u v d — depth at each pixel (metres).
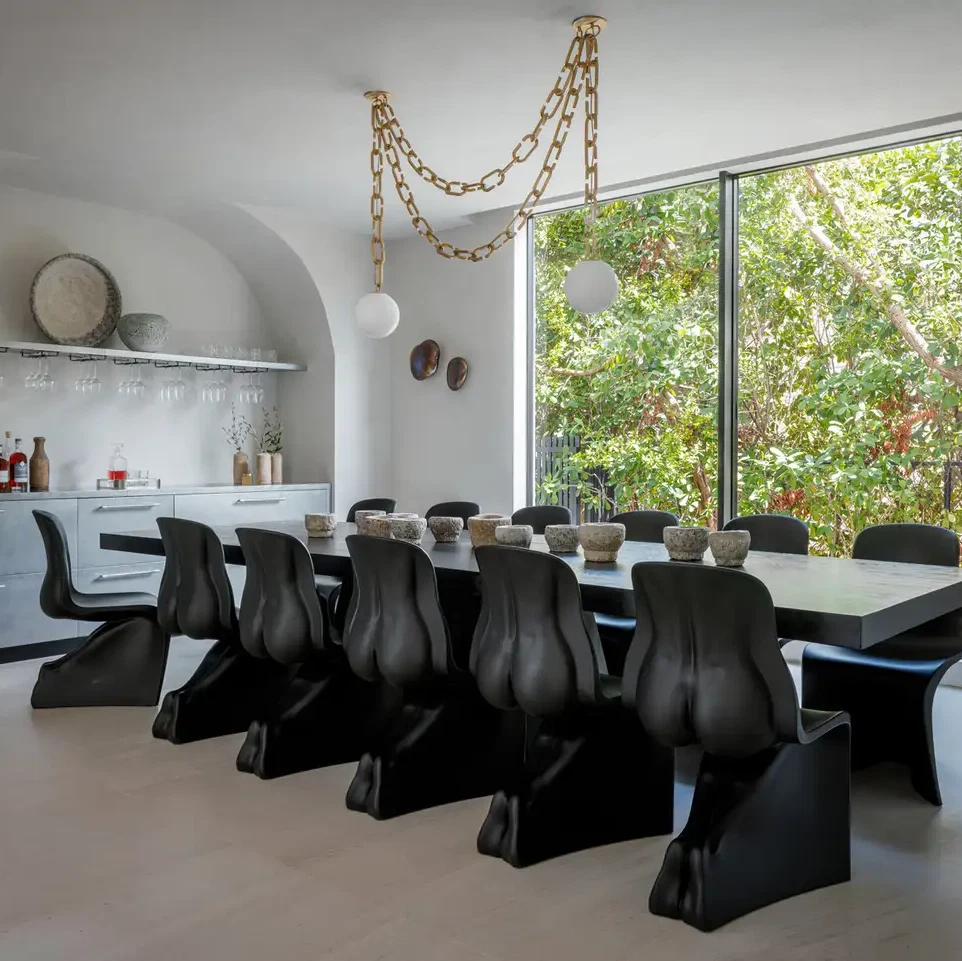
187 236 6.52
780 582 2.89
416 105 4.30
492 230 6.34
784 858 2.48
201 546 3.73
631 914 2.40
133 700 4.39
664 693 2.36
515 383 6.25
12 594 5.16
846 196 5.10
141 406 6.29
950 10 3.40
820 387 5.21
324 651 3.46
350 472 6.77
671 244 5.71
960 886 2.55
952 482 4.80
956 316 4.79
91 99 4.23
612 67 3.88
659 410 5.79
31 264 5.74
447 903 2.46
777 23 3.50
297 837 2.89
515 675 2.68
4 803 3.16
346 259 6.71
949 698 4.52
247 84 4.05
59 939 2.27
